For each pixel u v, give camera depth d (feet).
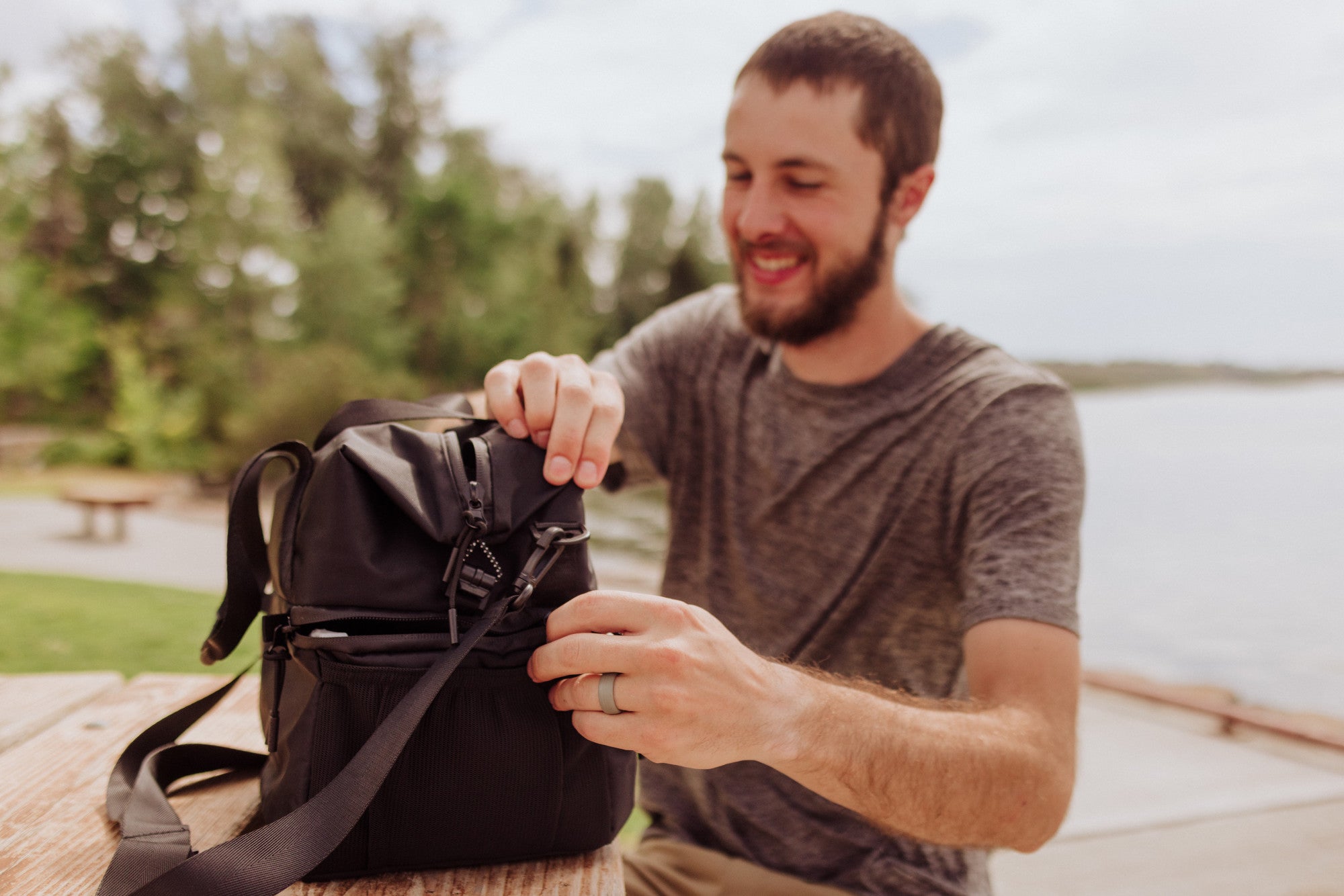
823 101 4.61
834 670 4.98
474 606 2.90
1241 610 35.58
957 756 3.22
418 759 2.80
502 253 139.95
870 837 4.46
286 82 154.20
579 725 2.82
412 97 163.22
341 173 155.02
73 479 76.74
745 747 2.84
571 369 3.61
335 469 2.92
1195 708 15.70
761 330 5.04
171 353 104.37
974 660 4.00
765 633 5.21
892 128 4.68
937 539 4.71
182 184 129.80
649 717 2.74
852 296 4.86
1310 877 9.75
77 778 3.69
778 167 4.73
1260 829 11.02
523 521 3.05
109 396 103.60
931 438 4.70
